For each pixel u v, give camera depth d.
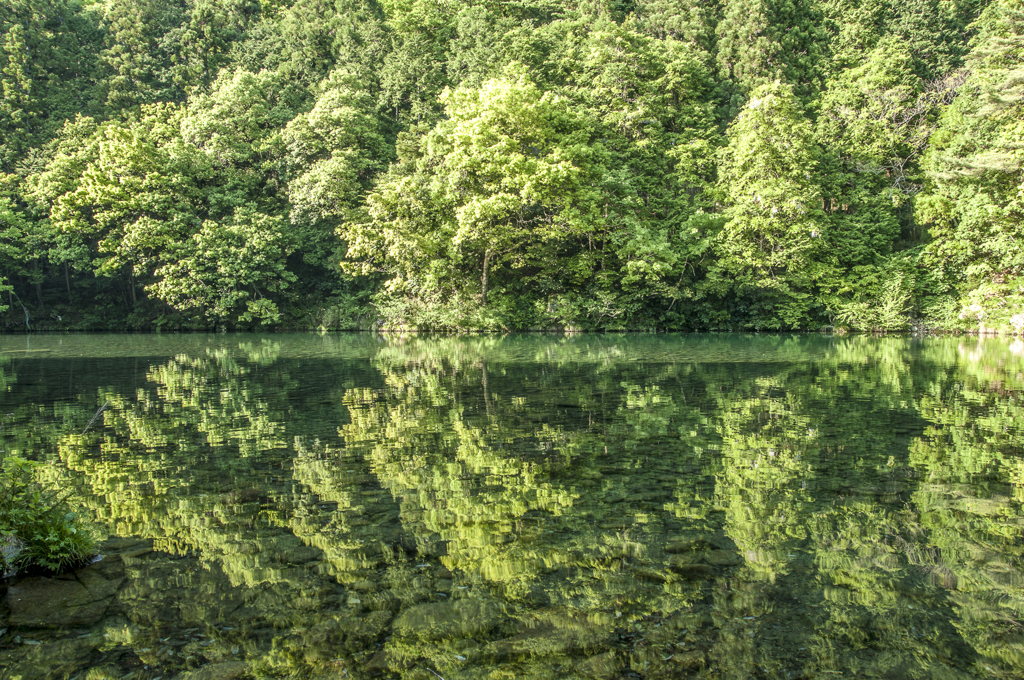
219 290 32.78
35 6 41.22
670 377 12.36
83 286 36.44
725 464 5.73
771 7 38.47
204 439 7.00
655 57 35.78
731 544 3.86
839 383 11.21
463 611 3.06
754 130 30.45
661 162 34.16
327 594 3.25
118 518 4.46
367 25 43.06
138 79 43.16
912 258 30.47
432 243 29.09
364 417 8.28
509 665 2.60
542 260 30.91
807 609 3.04
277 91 39.28
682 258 30.98
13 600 3.25
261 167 35.75
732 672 2.53
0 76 38.44
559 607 3.08
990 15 35.97
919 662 2.60
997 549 3.75
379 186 31.69
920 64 37.16
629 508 4.53
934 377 11.96
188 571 3.56
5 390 11.30
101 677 2.54
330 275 36.88
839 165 33.50
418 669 2.57
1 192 33.88
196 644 2.80
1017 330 24.62
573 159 30.55
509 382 11.76
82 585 3.42
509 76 34.47
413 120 37.56
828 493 4.83
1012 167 26.61
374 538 4.00
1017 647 2.70
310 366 15.24
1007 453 6.04
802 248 29.27
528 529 4.14
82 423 8.04
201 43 45.03
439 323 30.41
